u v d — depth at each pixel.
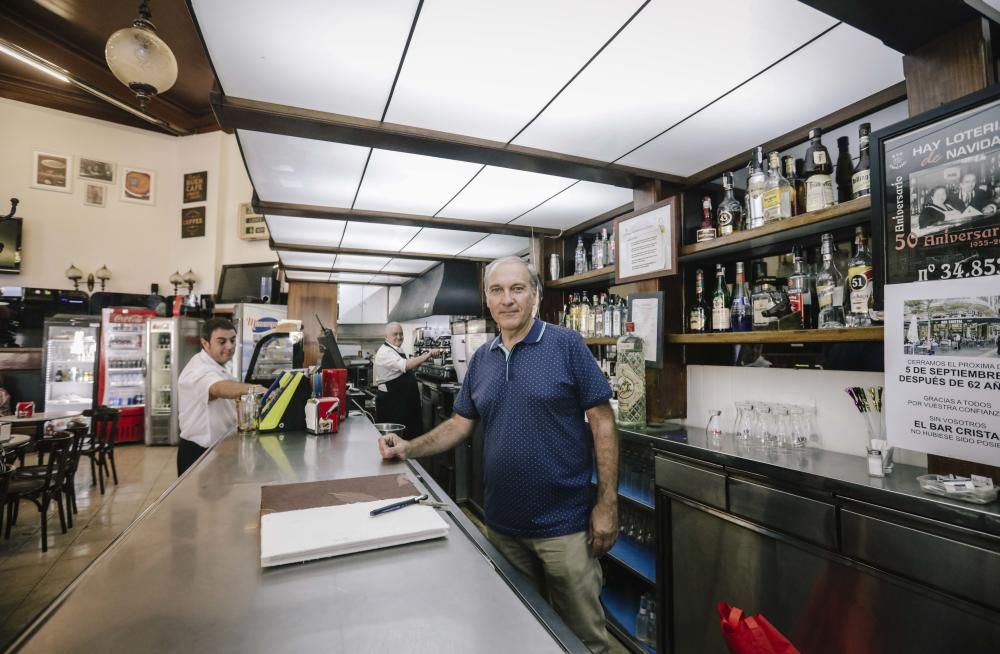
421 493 1.17
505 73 1.72
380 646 0.61
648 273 2.58
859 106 1.89
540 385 1.51
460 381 4.99
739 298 2.30
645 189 2.67
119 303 7.63
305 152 2.38
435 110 1.97
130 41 2.72
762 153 2.17
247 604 0.70
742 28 1.46
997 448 1.17
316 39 1.53
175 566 0.82
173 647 0.60
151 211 8.27
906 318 1.36
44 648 0.59
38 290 7.16
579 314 3.53
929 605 1.22
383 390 4.69
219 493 1.21
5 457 3.51
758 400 2.27
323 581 0.78
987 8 1.29
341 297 7.52
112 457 4.77
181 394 2.58
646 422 2.51
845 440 1.91
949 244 1.27
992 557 1.10
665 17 1.42
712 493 1.87
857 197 1.76
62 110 7.66
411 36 1.52
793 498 1.56
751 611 1.71
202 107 8.09
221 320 2.66
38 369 6.91
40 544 3.37
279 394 2.05
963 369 1.24
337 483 1.25
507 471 1.52
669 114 2.00
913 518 1.26
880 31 1.37
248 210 8.34
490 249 4.64
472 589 0.76
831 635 1.45
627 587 2.73
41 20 6.13
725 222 2.32
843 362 1.92
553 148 2.31
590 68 1.68
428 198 3.09
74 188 7.72
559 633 0.69
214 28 1.48
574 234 3.88
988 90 1.20
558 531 1.46
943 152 1.29
